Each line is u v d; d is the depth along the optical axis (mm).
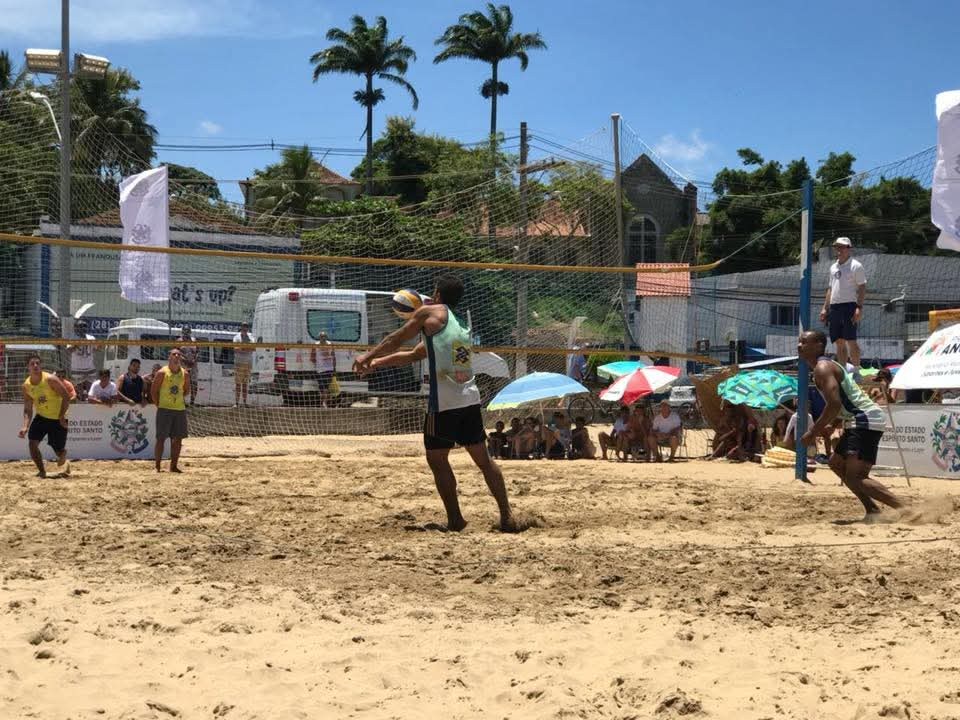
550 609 5309
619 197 23188
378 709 3797
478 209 26875
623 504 9938
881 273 36219
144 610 5215
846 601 5496
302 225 44844
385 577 6031
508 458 18438
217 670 4234
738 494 11023
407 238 27094
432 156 66750
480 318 25719
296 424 21266
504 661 4375
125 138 52250
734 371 18062
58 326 21438
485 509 9398
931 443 14070
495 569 6277
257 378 22562
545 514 9070
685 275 25812
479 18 64250
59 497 10391
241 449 18625
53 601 5402
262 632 4836
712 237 48156
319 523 8383
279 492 11016
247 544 7145
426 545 7211
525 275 25391
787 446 16203
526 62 64750
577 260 25625
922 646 4598
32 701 3867
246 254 15562
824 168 49656
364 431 21609
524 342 24469
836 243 14242
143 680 4105
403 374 22547
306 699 3900
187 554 6746
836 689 4020
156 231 18266
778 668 4285
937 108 10531
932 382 11188
